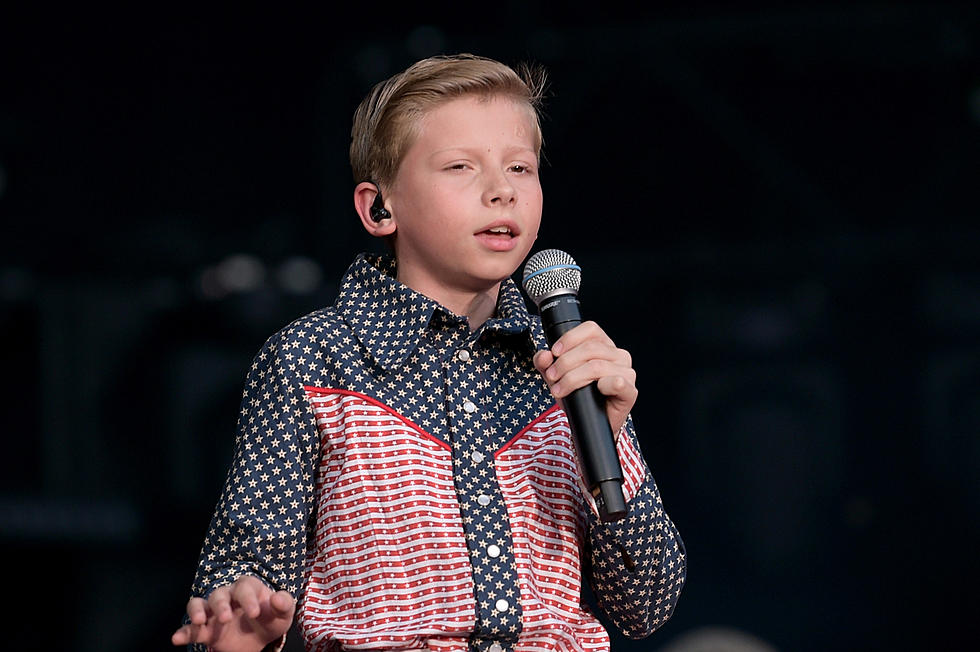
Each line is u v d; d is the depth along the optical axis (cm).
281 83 2720
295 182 2767
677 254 2606
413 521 534
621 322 2717
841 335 2647
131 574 2400
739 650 1862
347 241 2612
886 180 2552
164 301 2573
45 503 2477
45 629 2319
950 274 2581
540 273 585
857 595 2659
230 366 2533
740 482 2689
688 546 2709
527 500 558
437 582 529
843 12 2420
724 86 2528
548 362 551
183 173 2733
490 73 586
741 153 2558
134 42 2616
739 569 2692
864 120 2530
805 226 2575
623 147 2573
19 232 2602
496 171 570
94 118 2658
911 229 2544
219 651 500
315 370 557
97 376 2548
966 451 2614
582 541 584
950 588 2644
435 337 575
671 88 2539
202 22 2609
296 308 2562
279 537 533
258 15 2614
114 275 2600
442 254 571
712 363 2697
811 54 2489
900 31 2448
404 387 561
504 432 568
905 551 2656
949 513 2641
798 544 2683
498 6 2561
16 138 2609
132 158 2700
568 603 551
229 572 527
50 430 2536
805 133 2545
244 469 546
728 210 2588
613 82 2539
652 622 600
